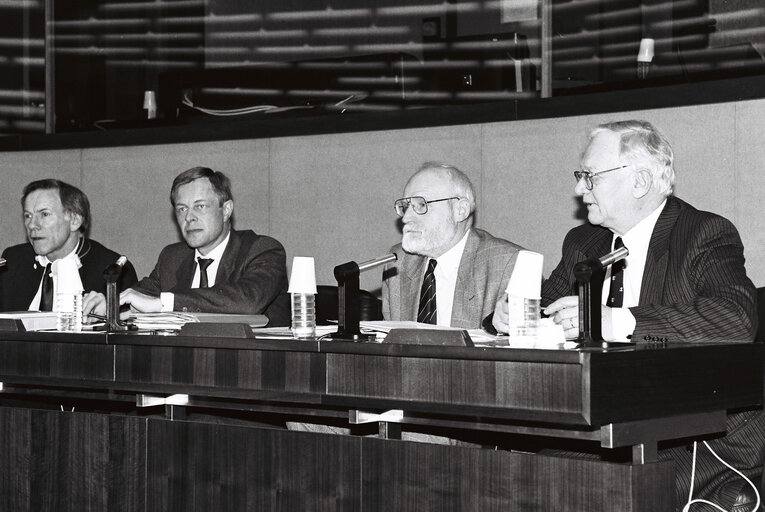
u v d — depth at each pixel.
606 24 4.79
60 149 6.00
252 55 7.50
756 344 2.35
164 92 5.77
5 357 3.02
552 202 4.49
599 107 4.38
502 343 2.33
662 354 2.11
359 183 5.09
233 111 5.53
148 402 2.82
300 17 7.49
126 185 5.80
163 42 6.52
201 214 4.10
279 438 2.47
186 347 2.63
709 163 4.08
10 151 6.12
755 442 2.61
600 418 1.97
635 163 2.96
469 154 4.74
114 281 2.98
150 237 5.74
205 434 2.59
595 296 2.30
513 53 4.78
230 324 2.60
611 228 3.06
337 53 7.34
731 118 4.04
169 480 2.66
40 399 3.83
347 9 7.29
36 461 2.90
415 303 3.53
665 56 4.45
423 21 6.90
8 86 6.22
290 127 5.31
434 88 4.97
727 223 2.89
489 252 3.41
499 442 2.95
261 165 5.40
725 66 4.16
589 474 2.01
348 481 2.36
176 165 5.66
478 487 2.16
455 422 2.27
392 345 2.26
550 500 2.06
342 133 5.15
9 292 4.51
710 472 2.58
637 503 1.97
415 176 3.50
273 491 2.48
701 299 2.65
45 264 4.50
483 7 6.51
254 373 2.50
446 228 3.44
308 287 2.71
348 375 2.34
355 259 5.10
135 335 2.74
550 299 3.24
